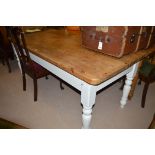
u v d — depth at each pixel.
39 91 2.34
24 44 1.58
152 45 1.60
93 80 1.03
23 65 2.02
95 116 1.89
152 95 2.29
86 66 1.19
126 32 1.17
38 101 2.13
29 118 1.84
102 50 1.38
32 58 1.73
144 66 1.97
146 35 1.39
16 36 1.63
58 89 2.40
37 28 2.22
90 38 1.42
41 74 1.96
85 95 1.20
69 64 1.21
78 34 2.06
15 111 1.95
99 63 1.24
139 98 2.21
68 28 2.24
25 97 2.21
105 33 1.27
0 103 2.08
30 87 2.44
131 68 1.59
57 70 1.39
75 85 1.26
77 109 2.01
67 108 2.02
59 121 1.81
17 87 2.44
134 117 1.89
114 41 1.25
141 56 1.38
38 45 1.63
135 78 1.96
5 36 2.95
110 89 2.40
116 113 1.95
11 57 3.38
